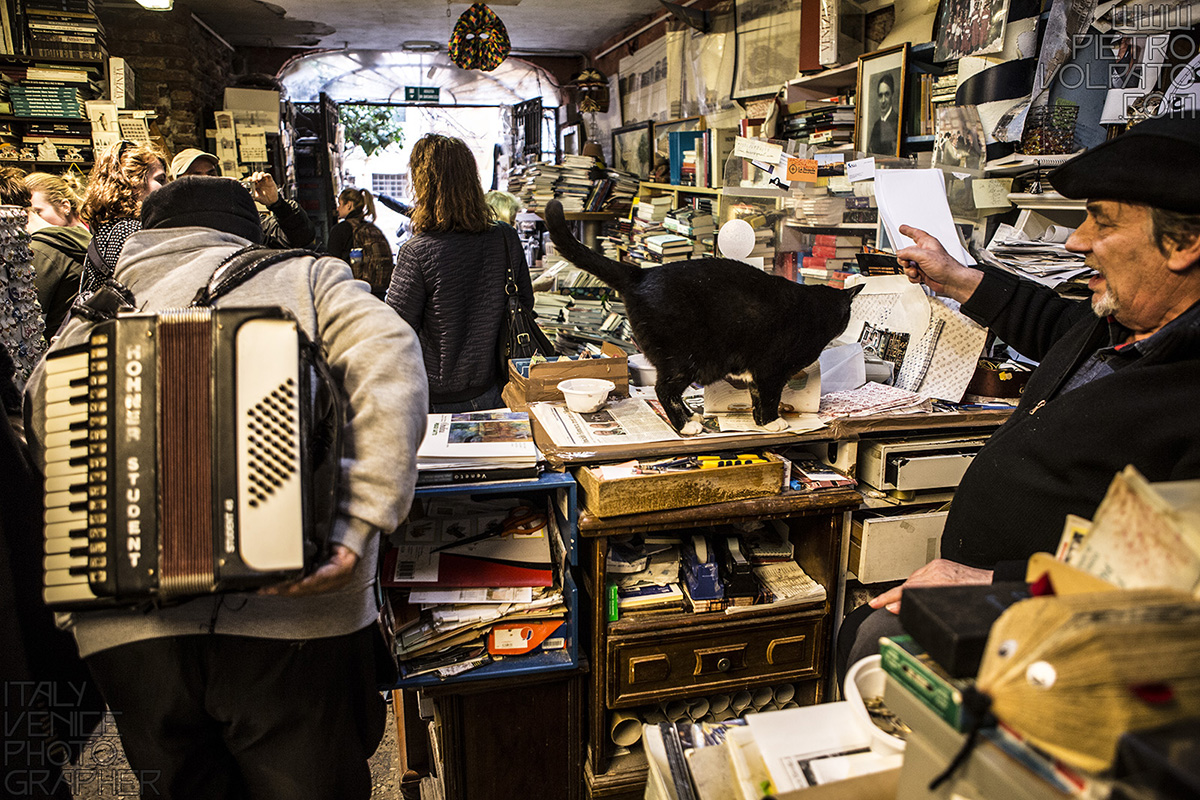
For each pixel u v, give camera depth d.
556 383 1.84
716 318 1.41
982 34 2.32
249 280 1.08
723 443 1.55
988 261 1.95
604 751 1.61
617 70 7.32
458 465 1.39
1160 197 1.02
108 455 0.89
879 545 1.63
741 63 4.47
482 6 5.22
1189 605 0.54
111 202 1.79
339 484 0.98
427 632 1.45
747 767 0.83
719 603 1.59
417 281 2.28
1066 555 0.74
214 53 7.03
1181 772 0.44
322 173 7.63
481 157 9.54
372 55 8.23
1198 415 1.05
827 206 2.56
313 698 1.11
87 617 1.04
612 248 5.30
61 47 4.75
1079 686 0.52
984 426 1.72
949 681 0.63
